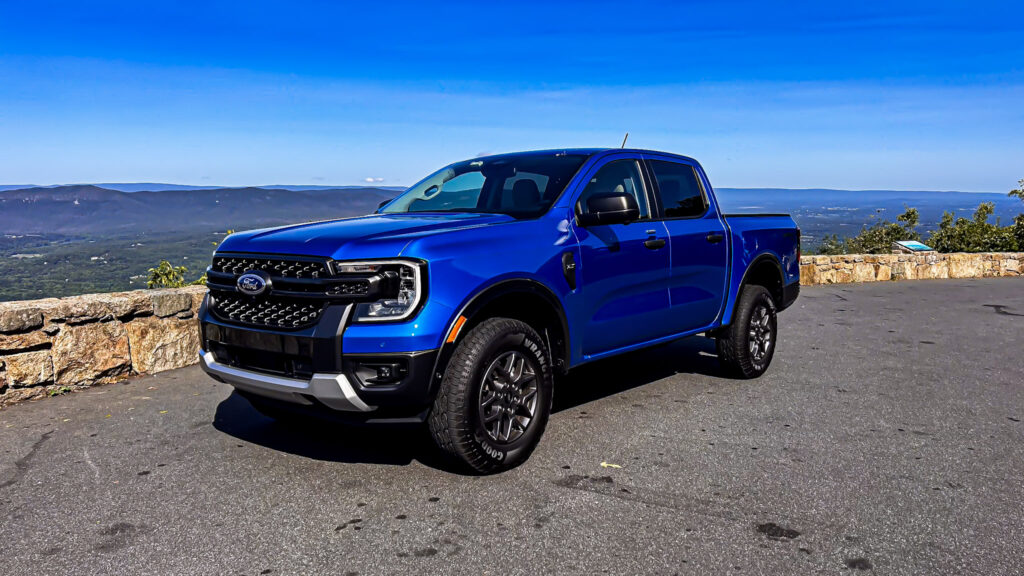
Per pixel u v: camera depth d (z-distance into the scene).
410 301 3.38
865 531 3.05
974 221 22.11
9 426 4.74
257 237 3.92
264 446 4.25
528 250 3.95
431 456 4.04
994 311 10.46
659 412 4.95
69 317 5.66
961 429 4.57
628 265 4.62
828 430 4.54
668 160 5.39
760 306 5.91
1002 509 3.29
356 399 3.38
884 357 7.00
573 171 4.58
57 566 2.78
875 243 23.69
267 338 3.60
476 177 4.92
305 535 3.03
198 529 3.10
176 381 6.01
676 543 2.93
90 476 3.78
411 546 2.92
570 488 3.54
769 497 3.43
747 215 6.08
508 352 3.72
